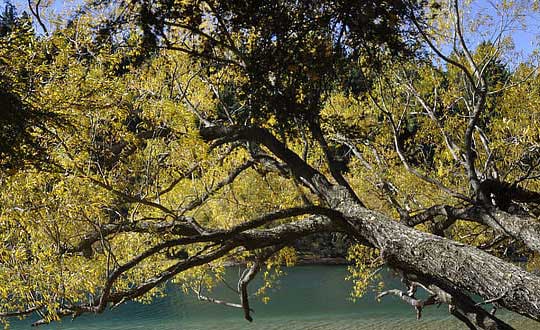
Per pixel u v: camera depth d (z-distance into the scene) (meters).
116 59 6.45
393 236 5.80
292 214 6.43
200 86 9.39
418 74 10.52
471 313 6.75
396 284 27.58
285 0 5.74
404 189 11.30
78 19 6.19
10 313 6.49
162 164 7.70
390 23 5.64
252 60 6.04
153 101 7.69
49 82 5.38
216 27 6.27
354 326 21.12
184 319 21.92
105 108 6.04
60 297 6.88
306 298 26.22
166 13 5.64
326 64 5.94
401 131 10.95
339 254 36.47
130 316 22.31
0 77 4.48
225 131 7.38
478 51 10.25
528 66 11.00
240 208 11.43
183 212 8.40
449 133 11.09
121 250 8.88
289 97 6.22
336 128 8.03
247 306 8.56
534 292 4.56
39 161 4.98
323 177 7.14
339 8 5.66
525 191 7.28
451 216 7.30
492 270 4.89
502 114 11.27
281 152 7.42
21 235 6.38
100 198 6.22
